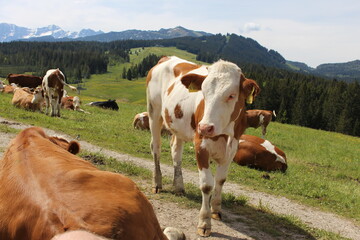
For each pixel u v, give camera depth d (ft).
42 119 53.57
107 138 46.52
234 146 21.17
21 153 10.71
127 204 8.48
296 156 60.18
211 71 19.40
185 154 43.93
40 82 121.90
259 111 75.25
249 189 32.96
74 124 53.36
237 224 22.36
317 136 108.68
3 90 101.14
